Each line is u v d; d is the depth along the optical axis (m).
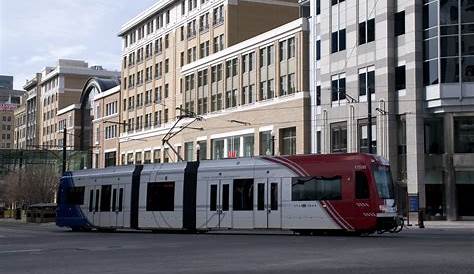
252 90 67.31
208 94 75.38
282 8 76.94
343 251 18.02
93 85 116.50
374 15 52.75
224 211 29.25
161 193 31.83
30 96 157.00
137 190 33.00
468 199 48.69
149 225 32.06
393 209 26.22
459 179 48.84
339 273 12.81
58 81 137.12
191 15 82.94
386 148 50.69
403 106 50.47
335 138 56.22
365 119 53.03
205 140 74.94
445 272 12.66
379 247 19.34
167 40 89.94
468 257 15.76
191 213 30.41
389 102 51.00
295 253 17.62
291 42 61.97
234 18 74.50
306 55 60.12
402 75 50.88
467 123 48.44
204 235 28.53
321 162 27.08
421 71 49.69
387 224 25.84
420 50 49.72
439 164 49.41
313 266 14.23
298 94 59.84
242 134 67.94
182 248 20.44
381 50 51.69
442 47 48.34
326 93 57.31
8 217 88.38
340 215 26.25
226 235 28.16
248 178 28.72
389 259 15.45
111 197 34.38
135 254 18.41
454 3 48.09
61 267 15.00
